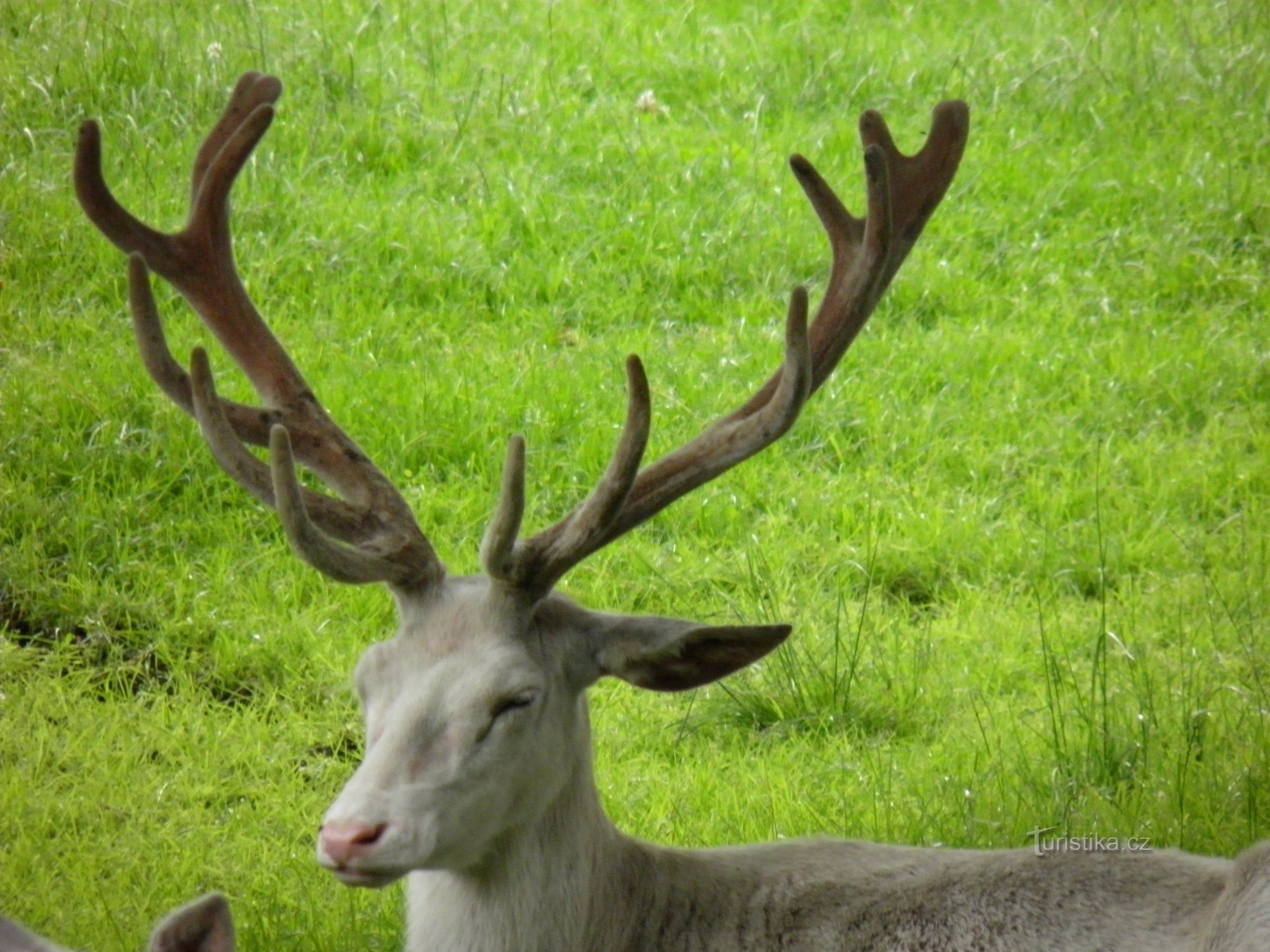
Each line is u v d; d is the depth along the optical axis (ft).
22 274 50.55
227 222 26.99
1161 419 49.67
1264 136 64.44
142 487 42.65
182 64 60.75
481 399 46.75
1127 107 66.85
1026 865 25.05
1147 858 25.05
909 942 24.45
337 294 51.52
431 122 60.08
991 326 53.16
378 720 23.04
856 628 40.14
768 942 24.86
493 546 23.13
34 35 61.72
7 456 42.70
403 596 24.06
